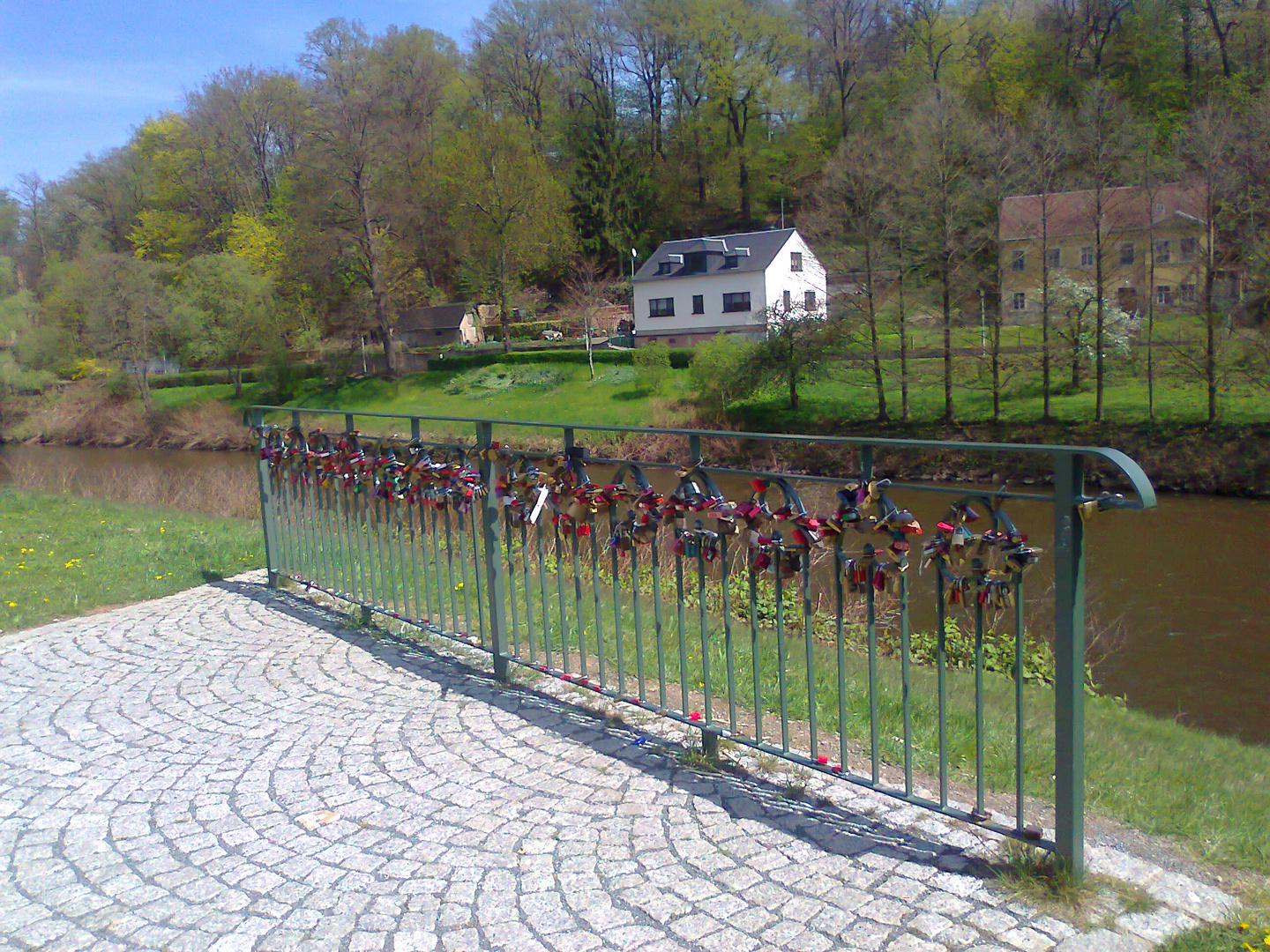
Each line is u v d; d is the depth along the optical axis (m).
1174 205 27.08
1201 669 10.36
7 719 4.31
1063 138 29.17
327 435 5.79
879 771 3.51
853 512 2.97
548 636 4.30
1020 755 2.72
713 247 49.72
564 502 4.13
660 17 63.72
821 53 61.34
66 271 46.97
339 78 46.06
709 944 2.46
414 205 51.66
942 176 29.42
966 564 2.73
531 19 63.28
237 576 7.04
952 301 30.11
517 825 3.15
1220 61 41.88
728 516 3.38
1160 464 24.08
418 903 2.71
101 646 5.36
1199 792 3.57
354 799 3.40
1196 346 25.92
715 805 3.25
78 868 2.99
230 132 60.66
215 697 4.50
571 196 61.88
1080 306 27.91
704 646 3.55
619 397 39.66
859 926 2.51
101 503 11.65
